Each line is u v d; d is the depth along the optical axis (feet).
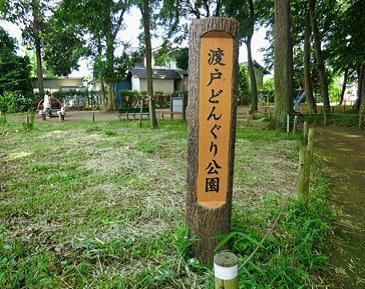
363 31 39.34
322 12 44.55
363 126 34.81
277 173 15.74
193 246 7.77
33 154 19.98
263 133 28.58
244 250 7.91
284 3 29.66
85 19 31.48
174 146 22.18
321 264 8.10
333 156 21.50
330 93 96.43
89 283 7.10
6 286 6.89
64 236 9.18
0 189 13.47
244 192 12.85
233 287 4.47
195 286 6.93
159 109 74.49
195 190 7.59
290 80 31.04
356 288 7.41
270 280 7.06
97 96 77.82
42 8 47.50
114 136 26.76
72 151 20.59
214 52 7.00
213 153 7.39
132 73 86.63
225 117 7.27
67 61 72.69
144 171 15.83
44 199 12.09
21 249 8.27
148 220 10.28
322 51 46.24
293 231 9.20
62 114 44.04
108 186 13.52
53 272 7.49
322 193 12.99
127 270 7.57
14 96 62.08
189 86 7.34
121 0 31.71
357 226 10.56
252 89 55.47
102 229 9.58
